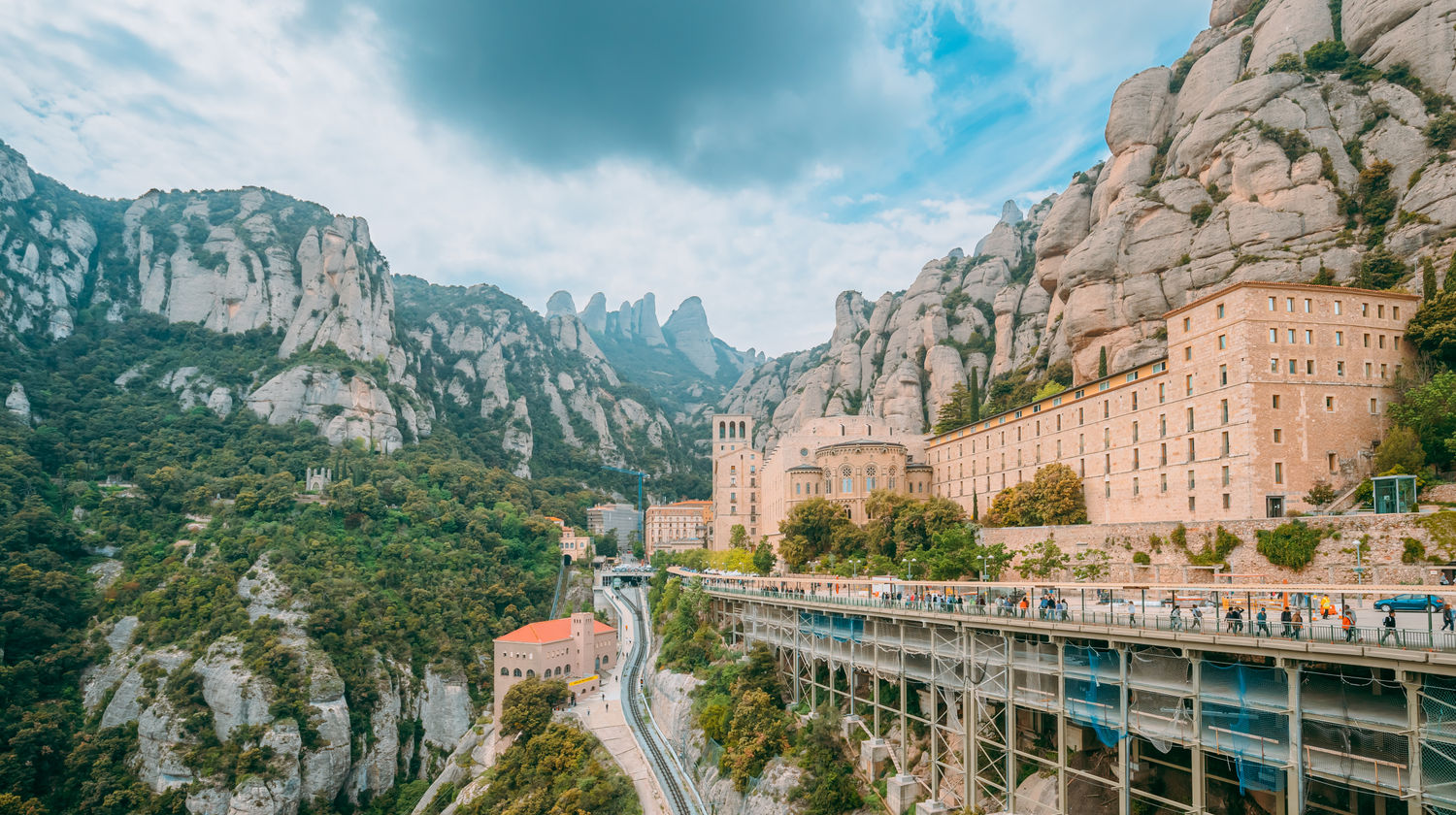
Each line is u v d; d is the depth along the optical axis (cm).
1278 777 4572
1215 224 13162
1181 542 8081
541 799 10488
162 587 15788
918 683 7781
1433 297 9012
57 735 12988
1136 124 16300
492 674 17038
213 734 13262
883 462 15812
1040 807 5784
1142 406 10169
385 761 14588
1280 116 12988
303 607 15588
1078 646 5581
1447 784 3747
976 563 10100
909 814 6881
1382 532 6412
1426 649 3700
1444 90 11588
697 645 13038
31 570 14775
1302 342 8600
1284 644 4197
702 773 9950
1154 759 5553
